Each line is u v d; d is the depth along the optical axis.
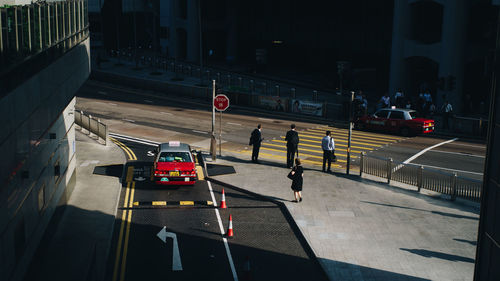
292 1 74.31
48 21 15.90
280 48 79.00
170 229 19.31
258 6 78.94
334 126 39.31
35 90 14.52
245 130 37.12
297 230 19.30
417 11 52.47
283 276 15.88
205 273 15.94
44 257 16.56
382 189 23.78
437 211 20.94
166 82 54.19
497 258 11.50
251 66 70.88
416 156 30.17
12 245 12.43
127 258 16.86
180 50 84.00
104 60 75.50
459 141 34.75
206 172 26.23
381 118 36.78
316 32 72.12
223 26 79.81
